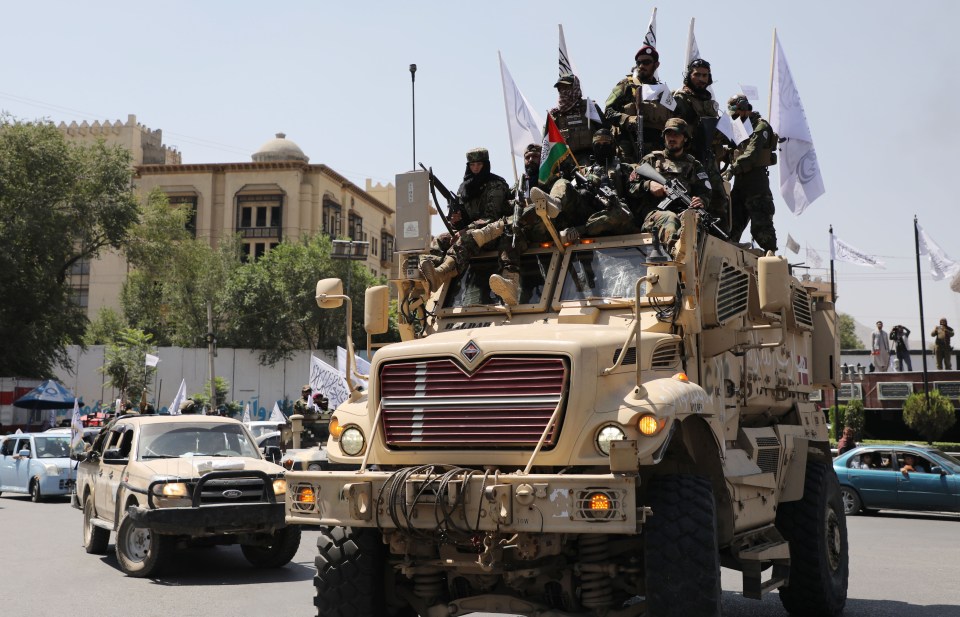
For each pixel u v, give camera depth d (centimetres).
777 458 834
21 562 1316
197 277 7025
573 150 943
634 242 762
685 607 586
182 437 1346
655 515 607
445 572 687
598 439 598
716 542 607
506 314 770
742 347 777
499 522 582
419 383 657
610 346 632
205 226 9350
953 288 3272
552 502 573
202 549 1502
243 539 1247
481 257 820
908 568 1222
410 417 655
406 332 802
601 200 784
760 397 845
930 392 3284
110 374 6044
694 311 697
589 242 779
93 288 9212
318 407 2200
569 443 601
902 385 3466
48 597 1028
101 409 5872
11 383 4538
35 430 4559
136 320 7931
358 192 10494
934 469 2030
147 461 1271
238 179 9469
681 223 703
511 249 787
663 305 701
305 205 9531
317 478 651
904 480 2045
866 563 1272
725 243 811
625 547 643
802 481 862
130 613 933
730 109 1169
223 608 961
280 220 9375
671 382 632
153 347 6234
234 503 1184
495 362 635
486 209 851
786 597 894
